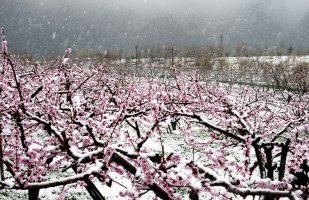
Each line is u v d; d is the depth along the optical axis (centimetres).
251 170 572
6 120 520
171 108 682
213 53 5353
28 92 718
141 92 788
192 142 460
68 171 974
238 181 405
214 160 399
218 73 3550
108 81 1266
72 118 494
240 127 613
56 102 711
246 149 470
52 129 451
